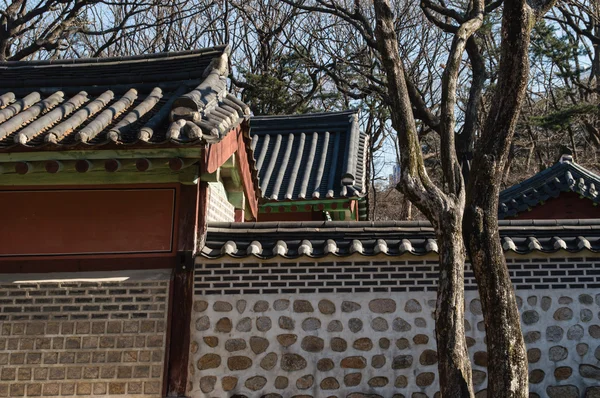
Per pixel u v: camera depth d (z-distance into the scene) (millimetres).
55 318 5922
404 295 6133
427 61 25859
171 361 5820
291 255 6078
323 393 5941
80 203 6109
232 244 6137
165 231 6023
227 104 6672
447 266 4289
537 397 5984
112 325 5906
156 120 5664
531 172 26578
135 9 21984
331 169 11836
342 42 24281
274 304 6090
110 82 7125
